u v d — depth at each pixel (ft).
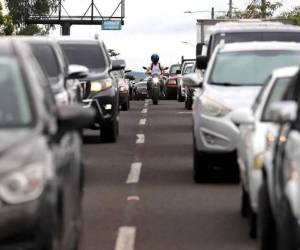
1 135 53.21
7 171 50.55
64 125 57.82
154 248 74.02
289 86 69.82
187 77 116.57
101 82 156.97
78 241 63.46
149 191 103.30
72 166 61.62
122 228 82.17
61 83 112.06
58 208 54.19
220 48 118.83
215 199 97.35
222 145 105.29
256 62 115.65
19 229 50.24
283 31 162.20
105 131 159.02
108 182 110.63
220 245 74.90
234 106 105.29
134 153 143.23
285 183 56.18
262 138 74.74
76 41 167.22
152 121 216.33
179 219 86.43
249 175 77.20
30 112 55.57
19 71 58.34
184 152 144.05
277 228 58.90
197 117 107.86
